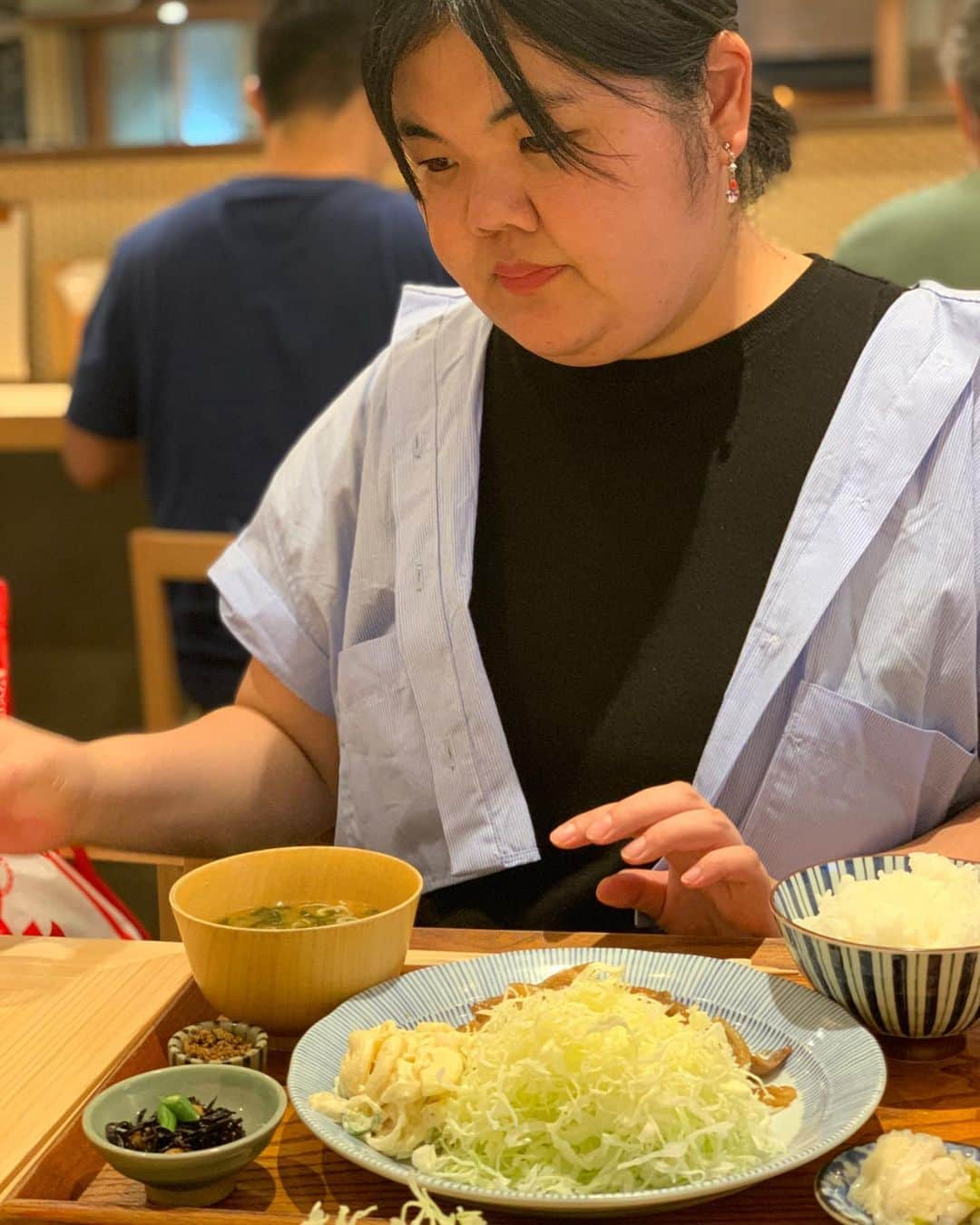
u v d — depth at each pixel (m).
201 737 1.50
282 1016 1.01
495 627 1.41
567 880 1.38
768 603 1.31
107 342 2.87
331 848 1.14
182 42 5.33
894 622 1.31
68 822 1.34
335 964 1.00
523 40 1.06
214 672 2.80
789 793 1.32
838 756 1.32
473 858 1.39
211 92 5.39
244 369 2.77
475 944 1.17
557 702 1.38
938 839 1.32
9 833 1.31
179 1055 0.95
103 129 5.42
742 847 1.13
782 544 1.32
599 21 1.07
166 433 2.85
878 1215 0.76
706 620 1.34
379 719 1.45
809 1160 0.80
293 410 2.77
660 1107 0.83
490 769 1.39
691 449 1.35
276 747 1.54
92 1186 0.86
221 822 1.47
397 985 1.02
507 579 1.41
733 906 1.16
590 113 1.10
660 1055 0.85
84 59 5.35
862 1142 0.87
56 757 1.33
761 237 1.40
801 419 1.33
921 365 1.32
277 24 2.72
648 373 1.35
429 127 1.11
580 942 1.16
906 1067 0.96
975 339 1.34
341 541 1.55
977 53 2.54
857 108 5.48
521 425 1.42
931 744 1.33
